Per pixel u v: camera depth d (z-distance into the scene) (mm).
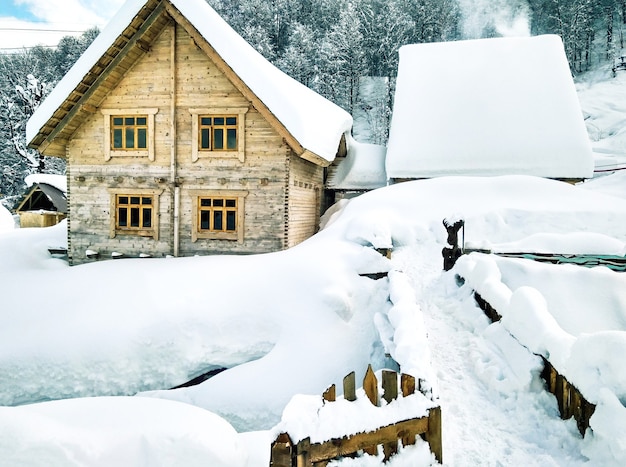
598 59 52719
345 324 9195
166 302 9664
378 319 7719
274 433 3037
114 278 11070
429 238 13781
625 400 3338
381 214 14047
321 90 41031
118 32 12430
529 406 4465
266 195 13391
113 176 13984
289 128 11898
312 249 11984
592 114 41219
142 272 11266
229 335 9109
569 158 18156
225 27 12477
